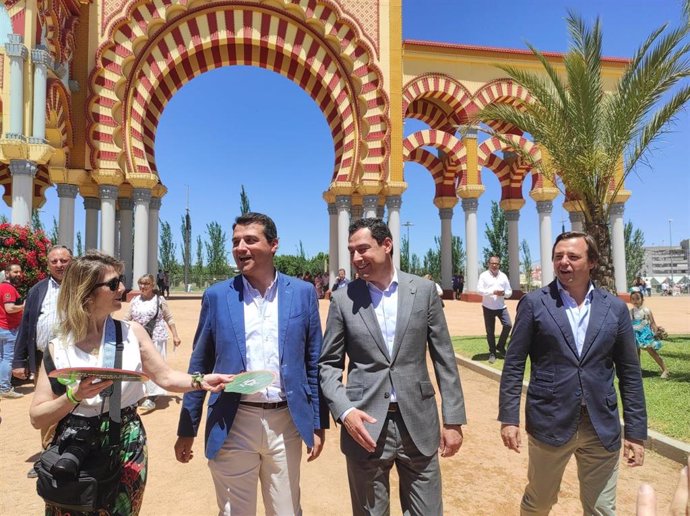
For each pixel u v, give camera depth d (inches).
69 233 650.2
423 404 99.7
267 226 106.0
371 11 757.9
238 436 99.7
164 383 94.4
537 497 111.7
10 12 535.8
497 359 348.2
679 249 4247.0
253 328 104.0
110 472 81.7
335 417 95.4
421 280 107.2
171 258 2018.9
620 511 139.2
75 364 85.3
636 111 333.4
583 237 110.8
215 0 711.1
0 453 180.5
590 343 106.2
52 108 584.4
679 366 316.5
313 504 145.9
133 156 679.1
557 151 364.5
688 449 168.7
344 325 104.9
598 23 357.4
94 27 674.2
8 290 258.2
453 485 157.3
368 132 751.1
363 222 105.4
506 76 866.1
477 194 842.8
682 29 309.9
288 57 777.6
